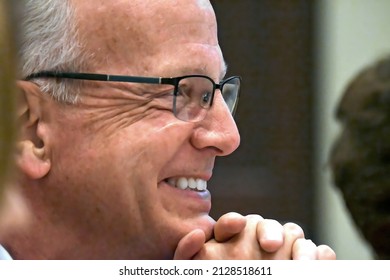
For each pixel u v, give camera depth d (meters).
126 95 3.87
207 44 4.08
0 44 1.58
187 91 4.00
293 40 11.88
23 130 3.82
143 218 3.95
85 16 3.84
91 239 4.00
